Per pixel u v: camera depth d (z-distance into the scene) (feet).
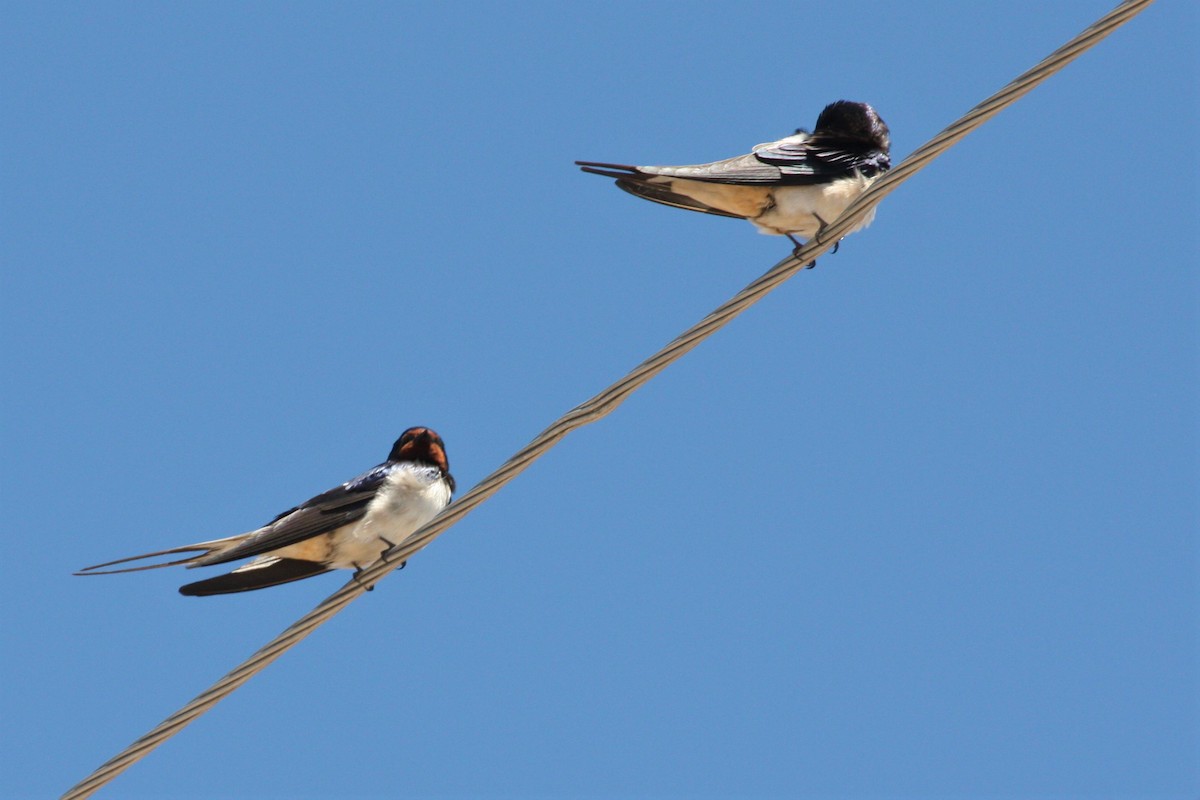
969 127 40.37
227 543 44.47
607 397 39.99
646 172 45.21
